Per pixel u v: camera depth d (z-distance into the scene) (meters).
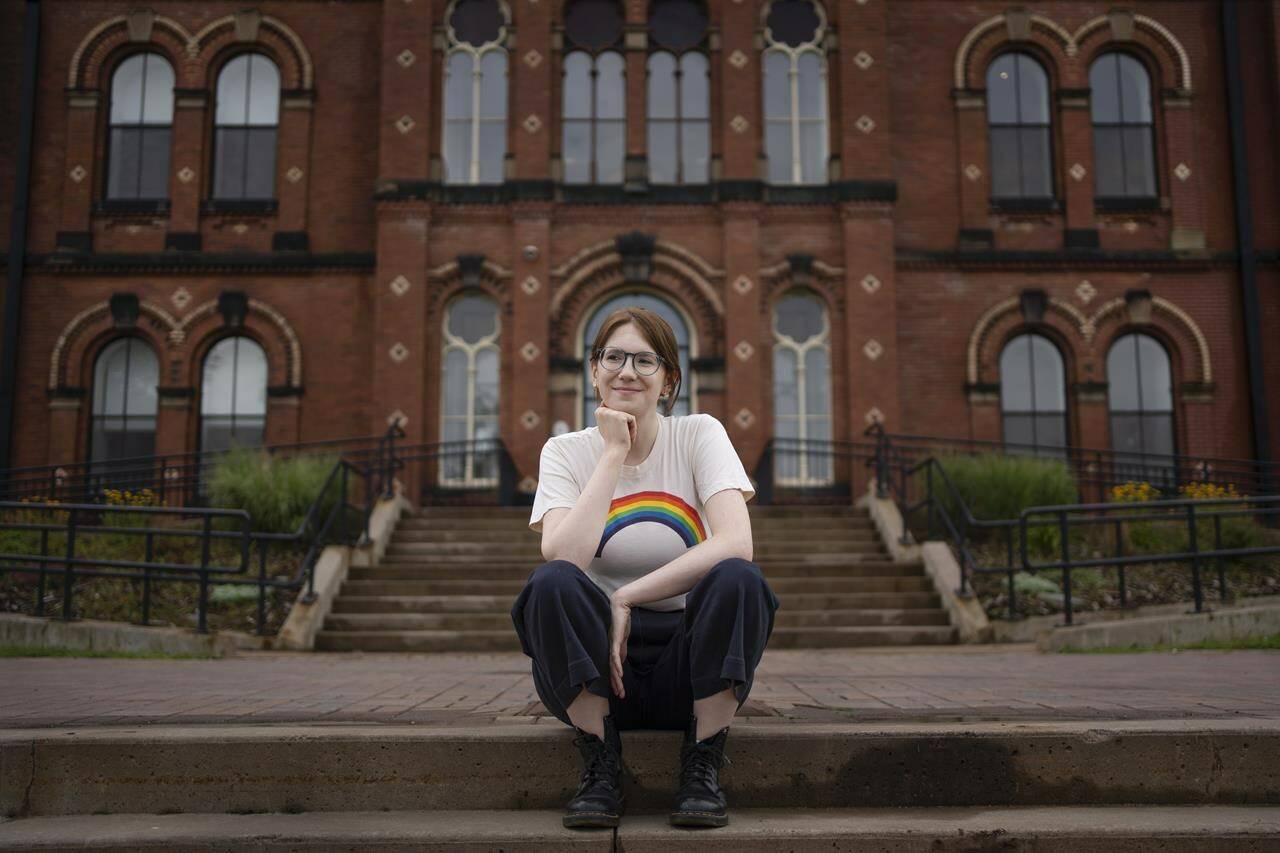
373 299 18.61
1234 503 10.05
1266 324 18.64
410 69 18.30
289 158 18.94
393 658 9.44
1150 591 11.61
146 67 19.30
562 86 18.69
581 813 2.64
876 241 17.98
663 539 3.09
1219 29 19.45
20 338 18.33
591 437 3.28
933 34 19.36
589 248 17.95
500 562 13.23
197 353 18.45
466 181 18.52
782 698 4.40
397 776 2.95
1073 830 2.63
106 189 18.97
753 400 17.48
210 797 2.93
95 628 9.47
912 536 13.57
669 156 18.59
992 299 18.64
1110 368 18.75
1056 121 19.22
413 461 17.11
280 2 19.31
